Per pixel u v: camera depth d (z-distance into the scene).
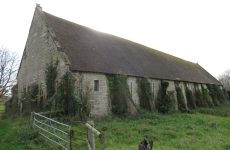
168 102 18.67
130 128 9.91
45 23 14.60
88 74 12.74
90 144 4.88
